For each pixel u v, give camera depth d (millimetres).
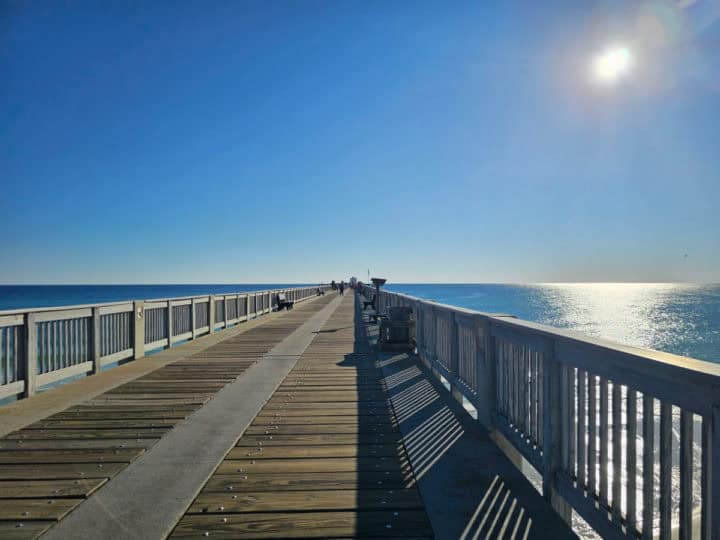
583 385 2740
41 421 4832
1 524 2785
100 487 3279
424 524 2789
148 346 9125
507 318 4211
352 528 2738
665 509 1978
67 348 6676
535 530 2717
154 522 2791
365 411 5203
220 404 5488
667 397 1944
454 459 3801
